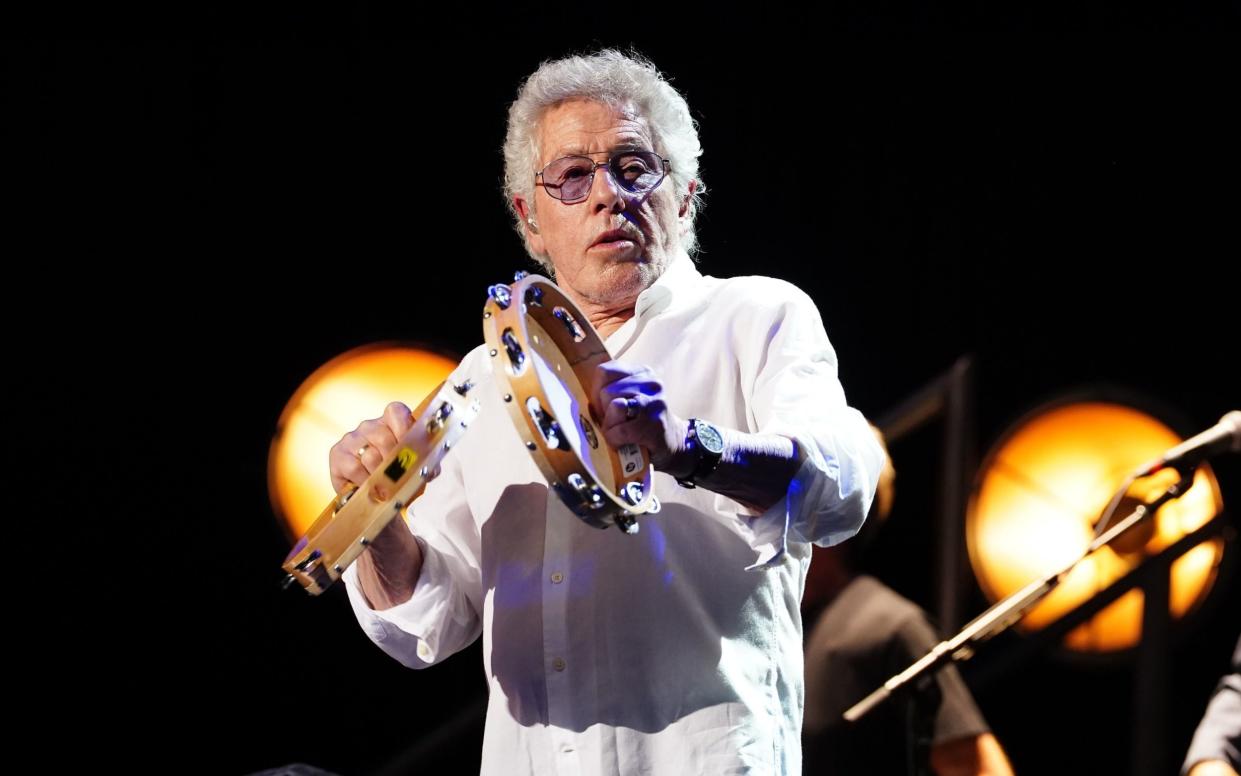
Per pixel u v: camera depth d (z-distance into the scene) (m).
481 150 16.56
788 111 15.88
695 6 15.70
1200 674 15.52
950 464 16.33
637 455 5.09
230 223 16.62
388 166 16.67
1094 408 16.27
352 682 17.00
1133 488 8.96
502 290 4.94
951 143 15.88
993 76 15.66
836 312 16.41
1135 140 15.55
